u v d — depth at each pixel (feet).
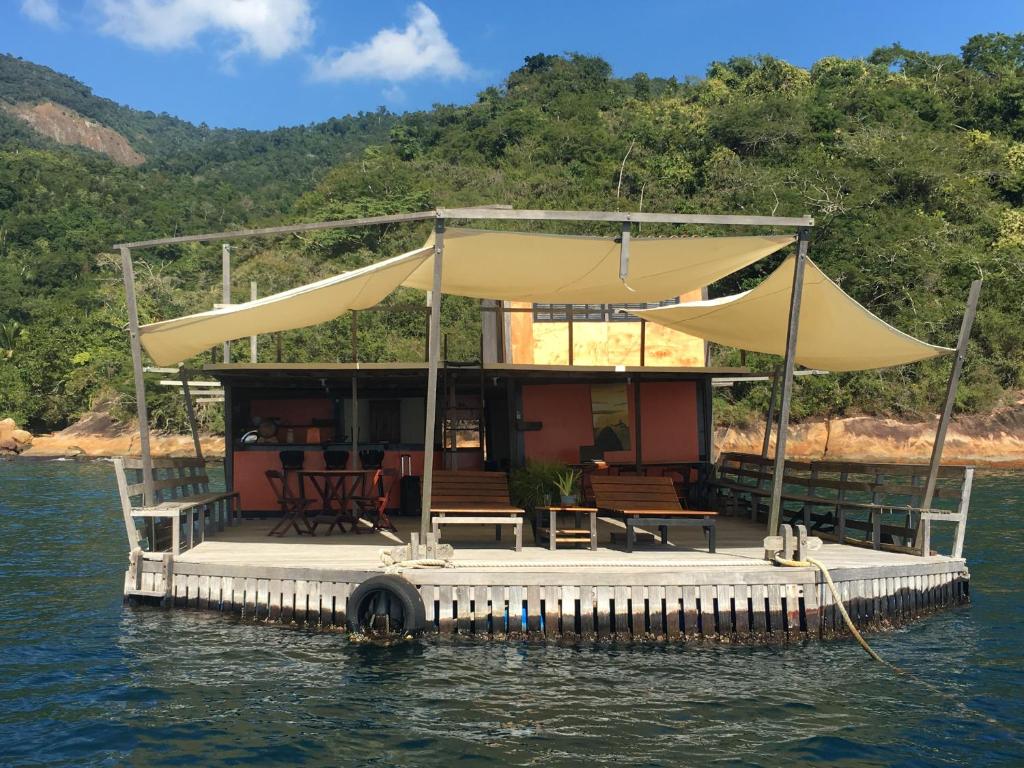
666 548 35.19
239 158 534.78
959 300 141.90
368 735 22.58
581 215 29.07
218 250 228.63
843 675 27.14
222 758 21.42
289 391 47.96
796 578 30.27
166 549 36.17
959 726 23.49
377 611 29.60
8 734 22.94
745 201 164.14
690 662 27.94
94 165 389.60
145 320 188.44
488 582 29.48
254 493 45.73
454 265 33.81
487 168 232.53
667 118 219.20
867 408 130.52
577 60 308.81
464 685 25.79
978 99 214.07
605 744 22.08
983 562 45.93
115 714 24.12
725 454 51.34
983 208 167.63
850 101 204.85
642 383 47.62
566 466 43.09
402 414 48.65
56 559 49.16
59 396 176.04
